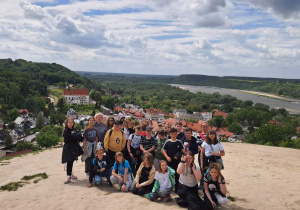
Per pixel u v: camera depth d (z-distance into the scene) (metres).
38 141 66.69
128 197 10.56
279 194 11.38
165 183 10.36
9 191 11.54
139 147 12.43
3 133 85.31
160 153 11.59
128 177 11.59
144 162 10.99
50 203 9.89
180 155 10.93
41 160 20.00
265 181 13.54
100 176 12.16
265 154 22.66
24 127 103.50
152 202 10.19
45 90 181.12
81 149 12.59
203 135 11.50
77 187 11.93
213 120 126.81
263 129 41.34
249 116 123.69
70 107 145.38
